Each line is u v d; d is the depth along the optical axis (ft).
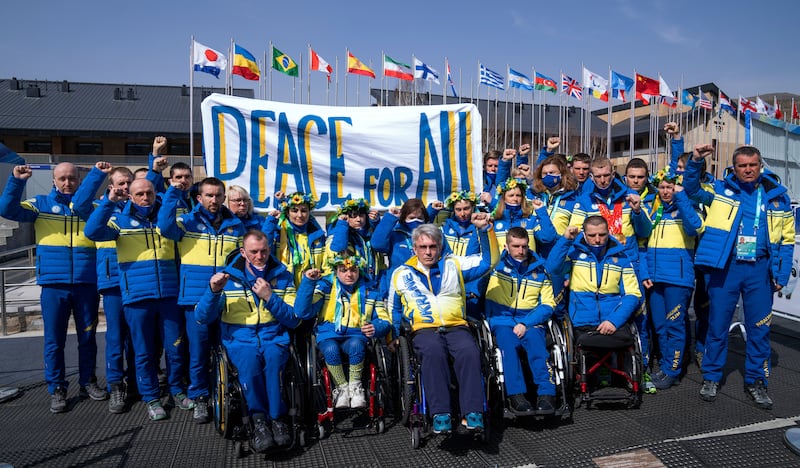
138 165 85.76
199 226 13.69
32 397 15.25
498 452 11.84
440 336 12.51
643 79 51.52
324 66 34.47
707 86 88.17
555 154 17.47
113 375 14.16
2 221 42.34
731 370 16.87
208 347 13.80
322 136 16.83
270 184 16.56
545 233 15.24
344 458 11.73
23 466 11.32
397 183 17.34
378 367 12.96
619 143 108.47
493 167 19.76
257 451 11.44
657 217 15.76
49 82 105.70
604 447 11.93
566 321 14.01
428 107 17.31
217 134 16.22
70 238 14.28
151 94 105.50
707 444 11.91
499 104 99.30
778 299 20.10
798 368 16.93
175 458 11.73
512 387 12.75
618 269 14.25
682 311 15.31
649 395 14.93
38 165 49.32
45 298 14.16
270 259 13.30
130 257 13.57
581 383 13.60
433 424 11.71
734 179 14.60
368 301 13.41
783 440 12.02
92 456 11.80
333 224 15.17
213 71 26.53
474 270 13.38
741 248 14.06
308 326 14.10
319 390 12.37
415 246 13.00
